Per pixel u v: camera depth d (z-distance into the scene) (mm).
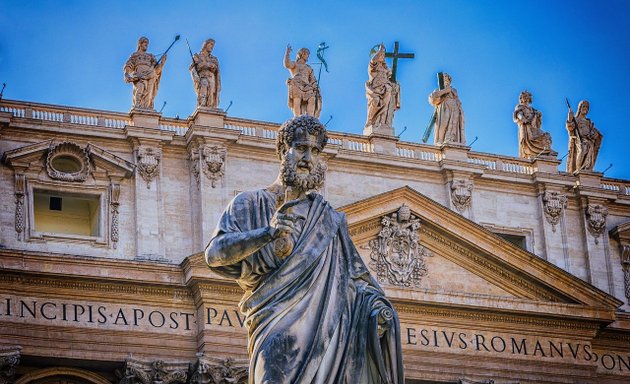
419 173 57438
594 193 59844
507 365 56344
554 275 57031
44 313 51031
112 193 52906
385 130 57125
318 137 7602
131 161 53562
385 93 57469
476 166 57938
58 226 53031
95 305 51688
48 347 50906
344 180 56156
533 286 57219
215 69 54781
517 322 56938
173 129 54562
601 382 58406
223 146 53781
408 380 55031
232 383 51594
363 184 56375
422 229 55969
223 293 52062
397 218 55562
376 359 7223
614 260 59969
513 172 58875
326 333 7176
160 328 52062
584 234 59625
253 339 7223
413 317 55469
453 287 56188
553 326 57438
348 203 55812
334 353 7184
